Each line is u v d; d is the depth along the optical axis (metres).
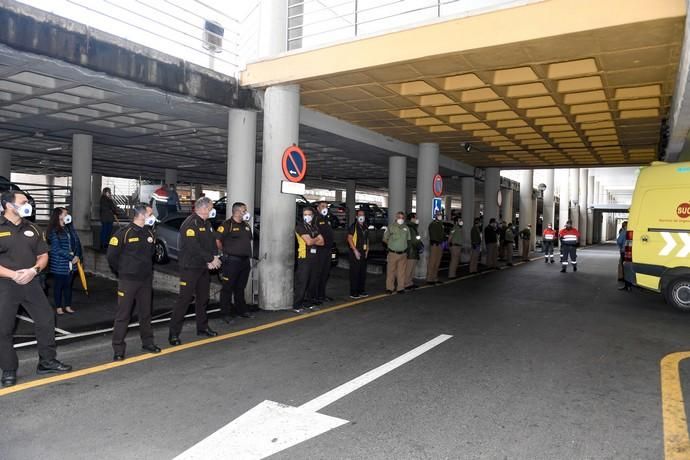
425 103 10.50
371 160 18.34
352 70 8.02
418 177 14.97
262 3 9.00
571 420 4.08
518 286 12.52
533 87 9.23
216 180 33.84
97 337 6.72
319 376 5.11
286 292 8.89
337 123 11.89
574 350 6.30
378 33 7.76
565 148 15.26
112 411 4.14
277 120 8.81
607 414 4.21
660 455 3.48
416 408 4.29
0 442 3.56
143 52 7.43
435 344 6.47
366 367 5.44
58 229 8.00
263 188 8.92
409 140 14.66
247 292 9.50
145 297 5.90
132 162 22.34
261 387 4.76
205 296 6.77
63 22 6.42
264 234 8.83
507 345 6.50
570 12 6.34
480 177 20.59
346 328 7.35
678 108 7.86
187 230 6.37
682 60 6.61
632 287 12.25
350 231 10.17
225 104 8.83
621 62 7.45
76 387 4.71
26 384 4.78
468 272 15.90
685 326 7.88
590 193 45.03
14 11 5.92
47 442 3.56
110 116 11.99
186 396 4.50
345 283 12.30
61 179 39.16
